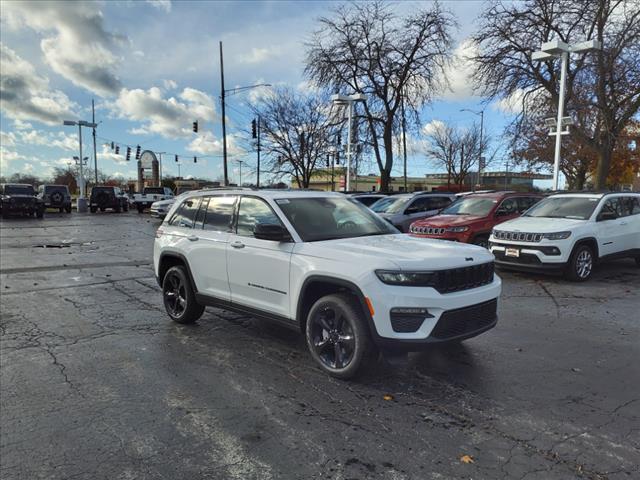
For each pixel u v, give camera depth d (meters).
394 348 4.04
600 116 19.95
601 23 19.42
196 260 5.91
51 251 14.10
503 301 7.70
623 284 9.09
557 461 3.10
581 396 4.10
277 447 3.29
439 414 3.76
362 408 3.87
